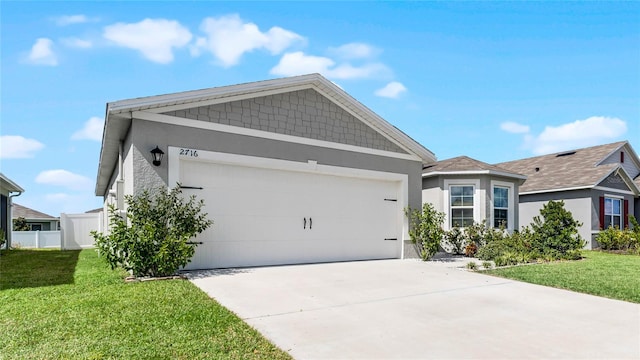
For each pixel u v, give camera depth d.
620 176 18.97
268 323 4.70
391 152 11.41
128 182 8.32
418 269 9.13
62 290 6.00
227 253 8.63
